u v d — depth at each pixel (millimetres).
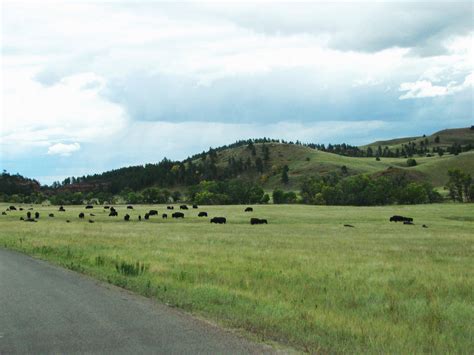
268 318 8922
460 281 14016
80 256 19797
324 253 21906
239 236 33625
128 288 12328
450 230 44031
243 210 89125
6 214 82562
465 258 20719
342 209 92250
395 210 87438
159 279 13414
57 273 15133
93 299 10836
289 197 167000
